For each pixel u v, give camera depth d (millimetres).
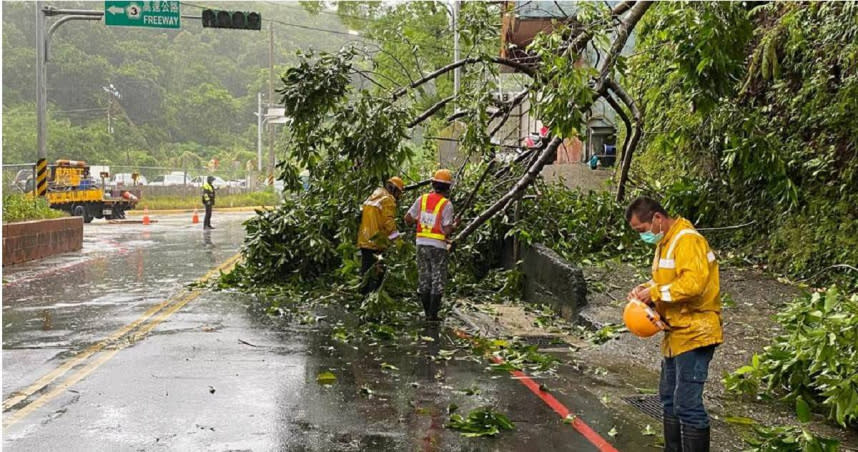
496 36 11938
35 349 7840
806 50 11406
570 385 6750
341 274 11734
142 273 14344
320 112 11047
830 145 10867
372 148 10625
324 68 11078
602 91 10711
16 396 6148
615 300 9891
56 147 58938
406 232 11680
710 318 4660
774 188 10797
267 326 9273
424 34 29453
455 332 9070
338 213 11750
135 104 76875
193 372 6969
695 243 4621
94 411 5777
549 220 12172
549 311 10078
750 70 11922
